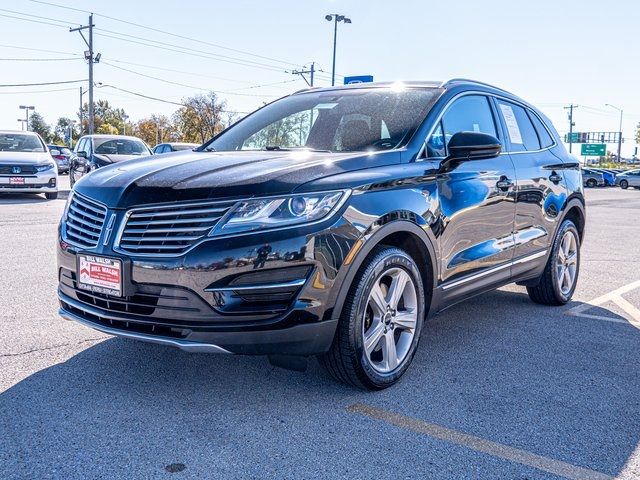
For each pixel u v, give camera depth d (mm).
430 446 2787
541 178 5012
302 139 4168
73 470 2492
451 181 3865
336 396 3322
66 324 4453
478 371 3777
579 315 5230
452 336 4539
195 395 3279
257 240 2906
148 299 3029
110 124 87750
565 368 3859
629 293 6164
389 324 3459
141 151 16797
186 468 2535
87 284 3213
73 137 90000
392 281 3475
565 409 3223
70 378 3453
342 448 2744
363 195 3229
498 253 4414
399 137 3852
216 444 2748
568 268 5691
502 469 2605
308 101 4625
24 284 5660
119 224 3094
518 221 4680
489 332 4660
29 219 10688
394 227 3346
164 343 2967
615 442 2867
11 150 15203
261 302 2963
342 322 3180
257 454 2670
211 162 3465
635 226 13352
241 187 2992
